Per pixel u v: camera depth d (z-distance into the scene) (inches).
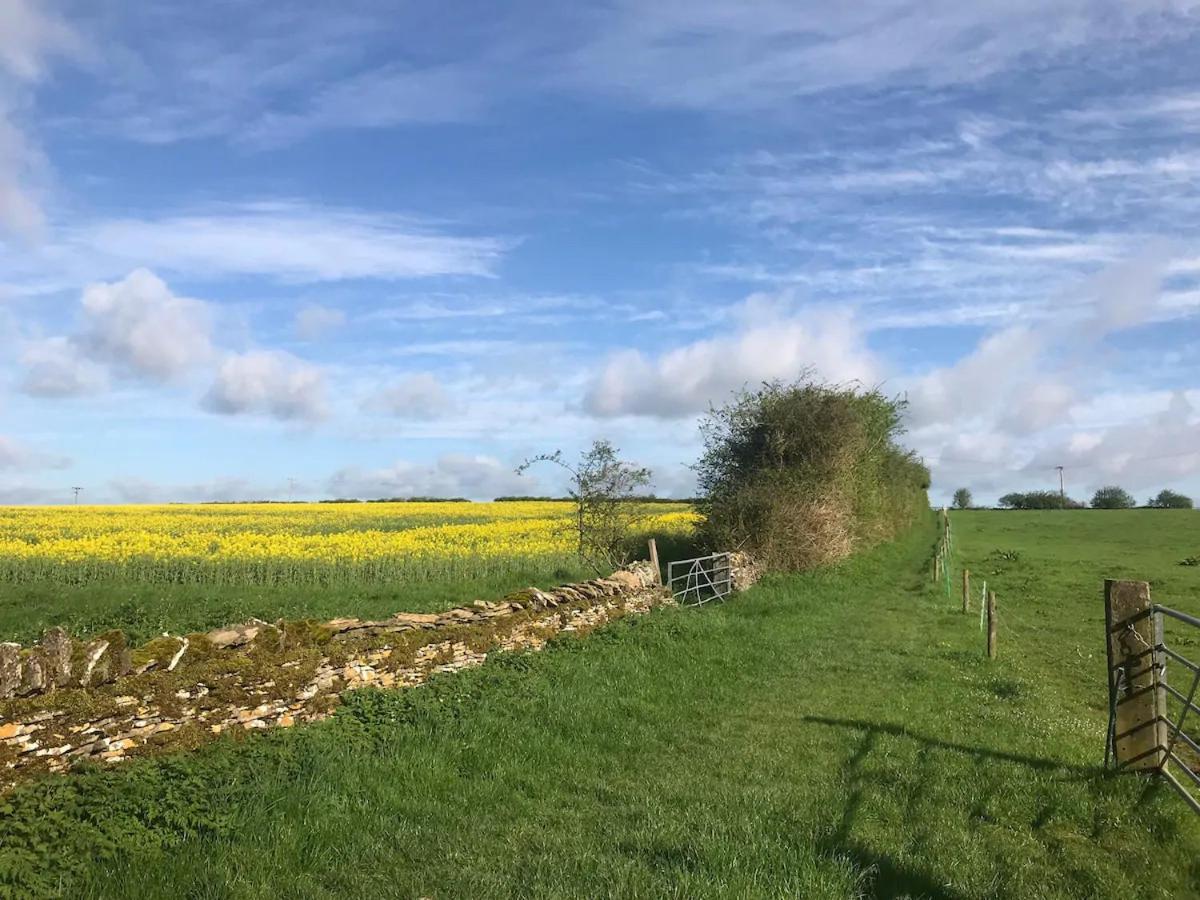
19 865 180.4
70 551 980.6
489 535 1170.6
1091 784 255.8
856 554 1137.4
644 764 294.8
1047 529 2004.2
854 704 378.9
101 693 231.3
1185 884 196.5
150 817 209.8
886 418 1294.3
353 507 2176.4
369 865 208.8
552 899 186.1
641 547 914.1
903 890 193.9
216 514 1852.9
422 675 349.4
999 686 418.0
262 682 278.4
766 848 210.5
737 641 521.3
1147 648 260.1
